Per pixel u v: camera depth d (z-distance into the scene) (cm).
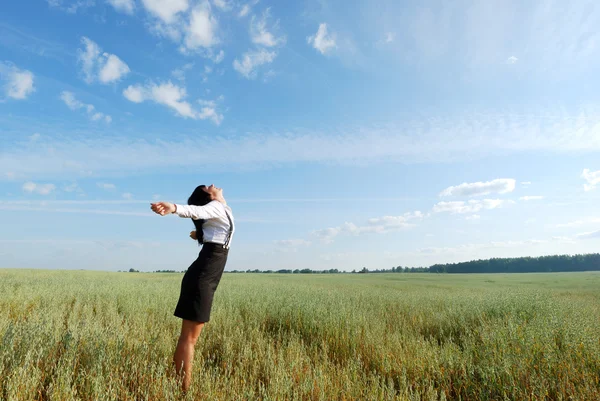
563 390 345
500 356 437
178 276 3469
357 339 559
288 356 451
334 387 364
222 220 388
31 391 302
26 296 887
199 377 357
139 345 429
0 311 642
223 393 328
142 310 781
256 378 392
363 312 811
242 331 591
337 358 505
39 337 397
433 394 346
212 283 380
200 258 384
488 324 661
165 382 320
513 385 354
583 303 1149
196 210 358
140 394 327
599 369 401
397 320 802
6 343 354
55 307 720
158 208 326
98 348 377
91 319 606
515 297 892
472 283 3344
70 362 335
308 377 366
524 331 532
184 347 366
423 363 437
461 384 388
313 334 632
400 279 4291
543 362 414
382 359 465
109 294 1028
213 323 632
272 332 656
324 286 2141
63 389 298
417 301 1145
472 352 504
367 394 352
